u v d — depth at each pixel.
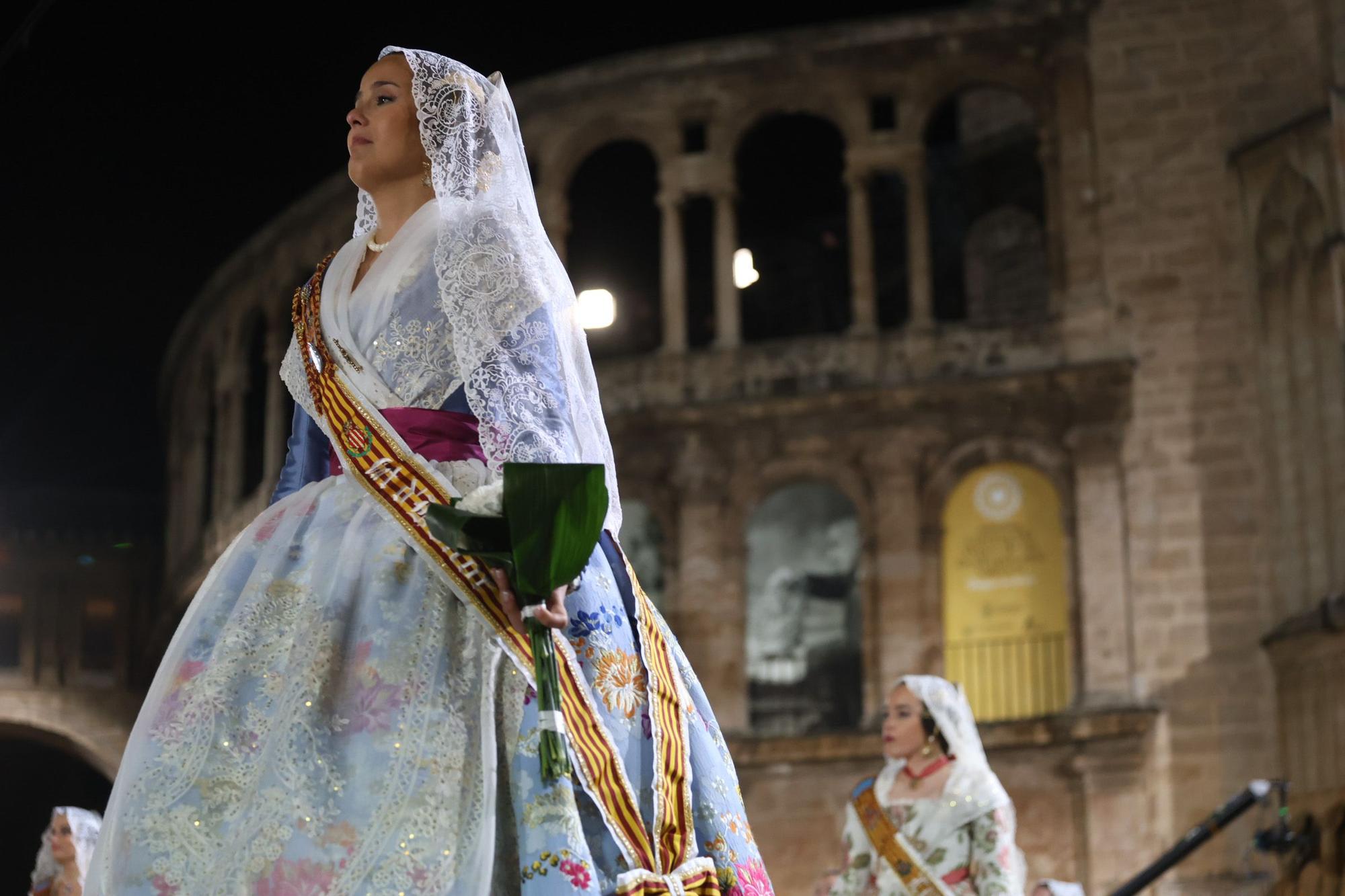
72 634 34.84
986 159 28.78
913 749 7.52
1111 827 24.30
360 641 2.89
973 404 26.56
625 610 3.12
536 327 3.09
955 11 27.70
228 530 31.06
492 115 3.34
